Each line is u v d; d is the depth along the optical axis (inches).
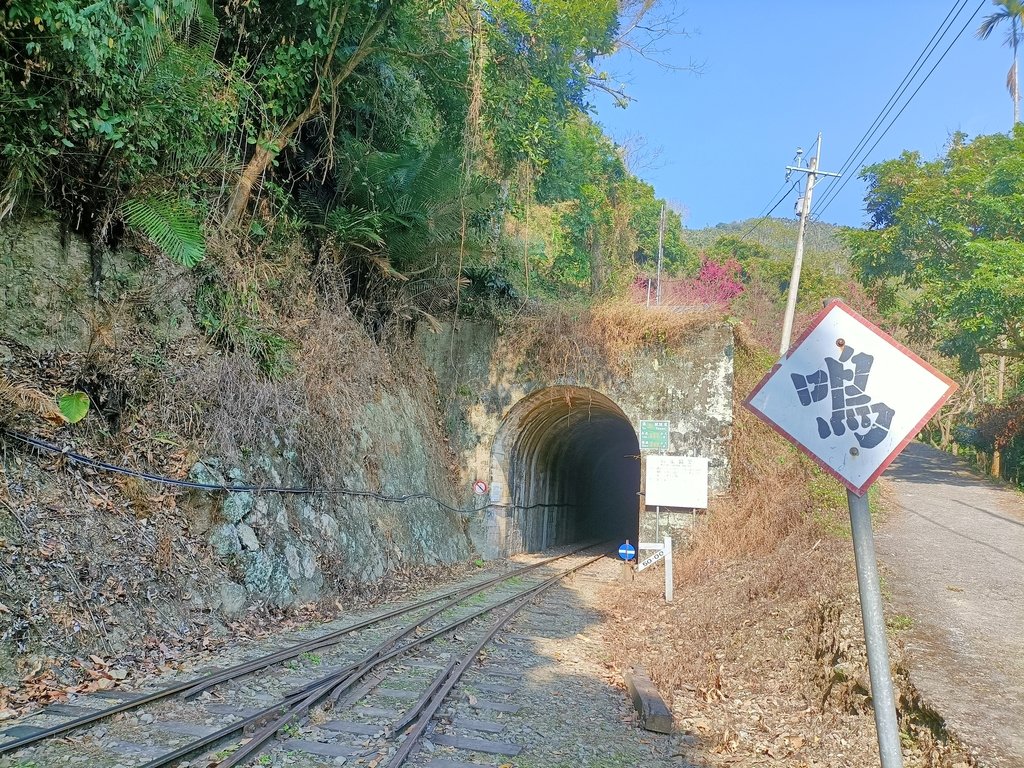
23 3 297.4
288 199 548.4
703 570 594.6
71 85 339.9
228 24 478.3
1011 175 827.4
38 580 271.7
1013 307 735.1
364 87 596.4
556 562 849.5
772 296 1621.6
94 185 374.6
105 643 280.2
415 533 620.1
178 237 377.4
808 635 345.7
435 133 732.7
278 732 226.1
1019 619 331.6
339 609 436.1
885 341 121.2
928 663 269.4
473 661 343.0
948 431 1531.7
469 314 801.6
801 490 677.9
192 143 430.0
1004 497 776.9
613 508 1619.1
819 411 123.6
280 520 427.8
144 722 226.5
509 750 234.7
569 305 804.6
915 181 956.6
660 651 381.1
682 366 740.7
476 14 587.5
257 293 498.3
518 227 1017.5
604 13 695.1
